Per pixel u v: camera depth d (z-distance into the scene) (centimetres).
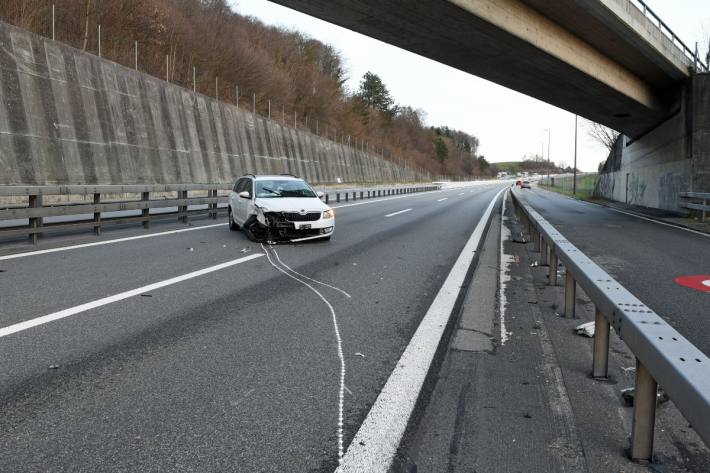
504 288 747
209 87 5141
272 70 6606
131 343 470
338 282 763
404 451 293
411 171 11656
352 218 1956
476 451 294
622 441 308
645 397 281
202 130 3972
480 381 397
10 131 2300
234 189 1416
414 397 364
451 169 16888
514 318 585
